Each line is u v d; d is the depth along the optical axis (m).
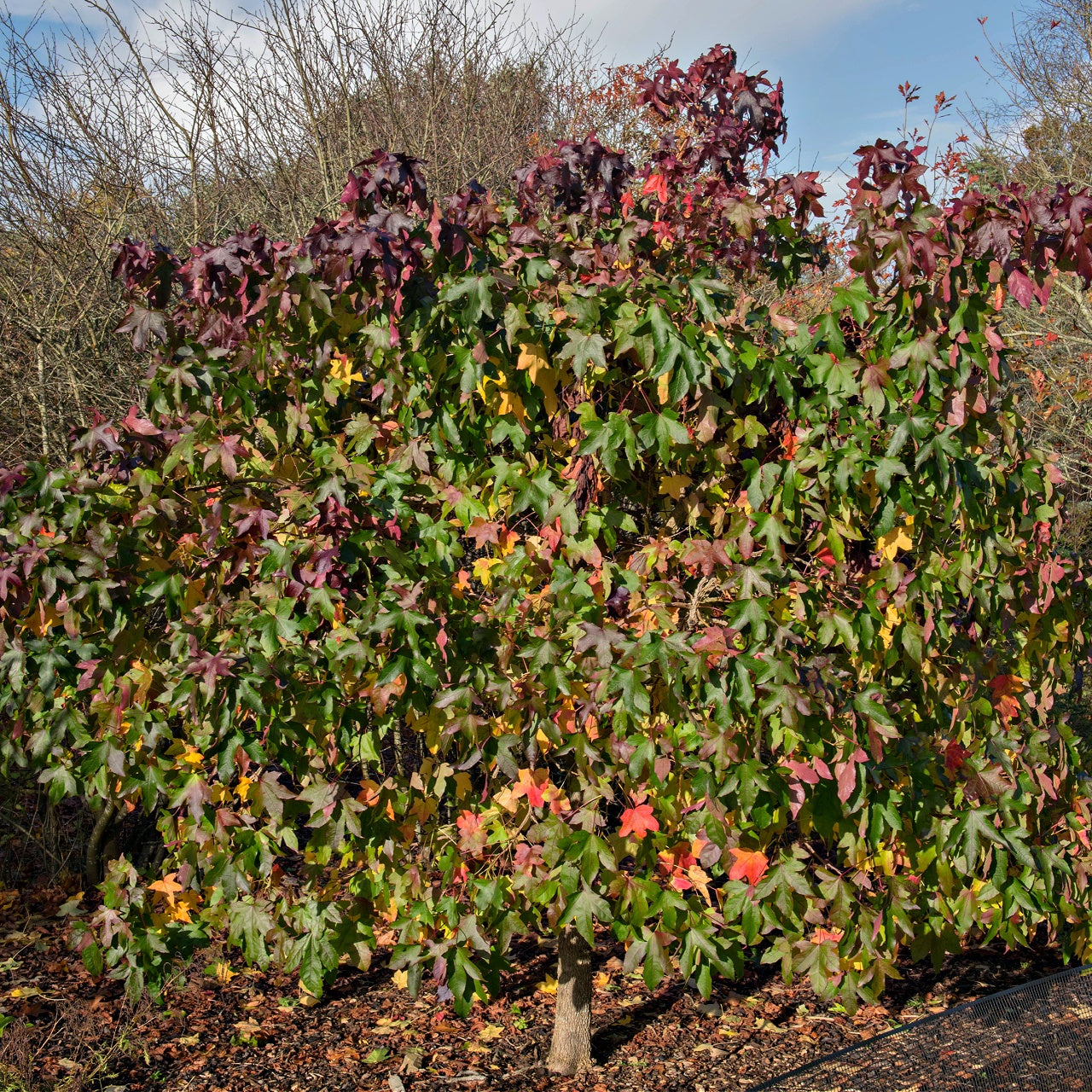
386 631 2.57
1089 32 10.08
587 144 2.94
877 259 2.48
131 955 2.92
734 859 2.59
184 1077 3.22
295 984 4.00
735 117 3.04
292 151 6.70
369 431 2.75
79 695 2.79
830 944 2.69
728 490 2.85
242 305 2.60
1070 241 2.39
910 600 2.71
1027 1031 2.64
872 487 2.70
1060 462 8.66
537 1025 3.66
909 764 2.77
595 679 2.48
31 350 5.72
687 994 3.98
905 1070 2.56
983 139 10.24
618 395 2.82
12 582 2.43
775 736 2.57
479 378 2.54
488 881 2.70
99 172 6.08
